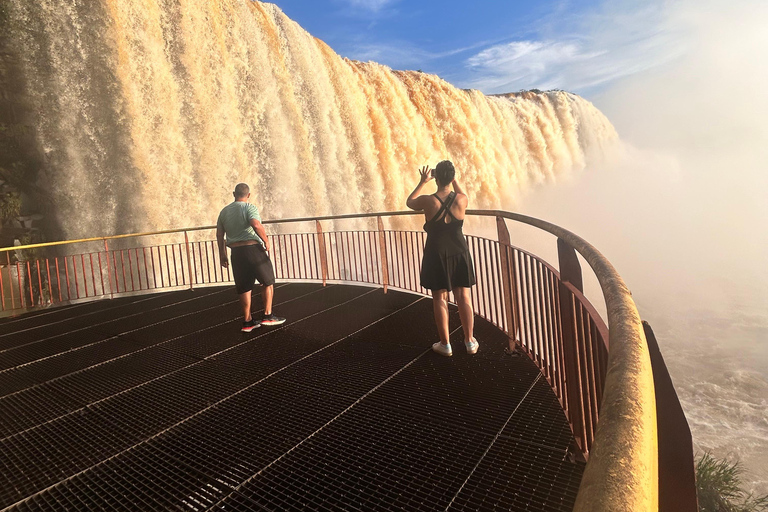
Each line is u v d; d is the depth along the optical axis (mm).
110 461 3340
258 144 21797
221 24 20781
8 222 15789
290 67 23609
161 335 6637
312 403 4117
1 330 7605
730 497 8570
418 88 32406
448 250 4754
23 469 3299
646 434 628
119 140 17641
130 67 17625
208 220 19703
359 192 26172
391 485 2865
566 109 53906
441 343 4992
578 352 2834
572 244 2463
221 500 2812
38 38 16547
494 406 3811
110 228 17562
